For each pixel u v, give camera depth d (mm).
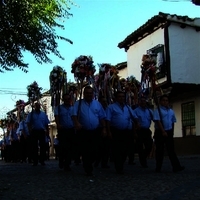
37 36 12633
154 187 7355
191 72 22781
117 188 7375
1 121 27219
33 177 9617
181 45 22734
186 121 22797
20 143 19562
